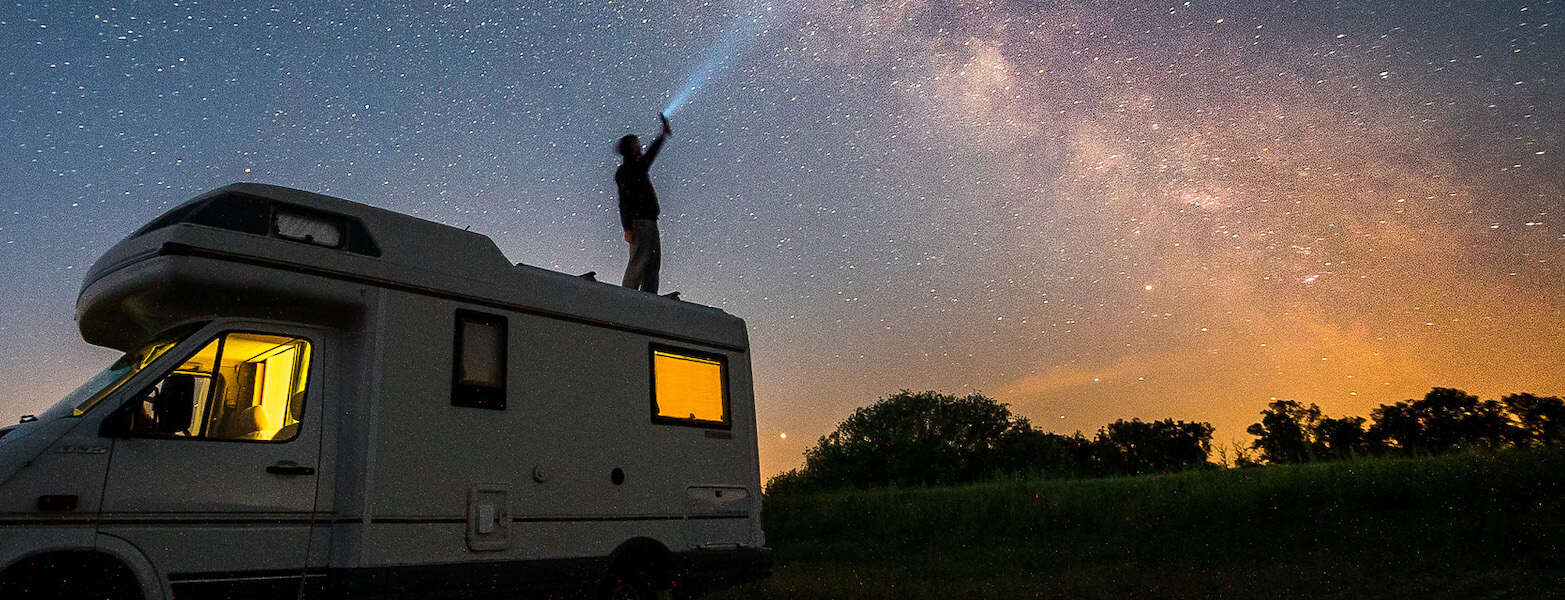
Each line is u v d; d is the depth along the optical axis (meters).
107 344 5.19
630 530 6.03
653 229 8.32
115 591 4.02
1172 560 10.20
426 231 5.57
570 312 6.12
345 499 4.80
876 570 11.28
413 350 5.21
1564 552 7.71
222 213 4.76
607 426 6.09
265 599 4.45
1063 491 15.21
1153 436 39.81
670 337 6.74
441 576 4.98
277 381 4.88
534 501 5.55
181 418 4.23
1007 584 9.16
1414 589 7.09
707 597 9.18
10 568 3.75
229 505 4.43
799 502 18.50
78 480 4.01
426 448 5.11
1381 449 16.03
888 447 40.88
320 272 4.97
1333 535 10.27
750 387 7.25
